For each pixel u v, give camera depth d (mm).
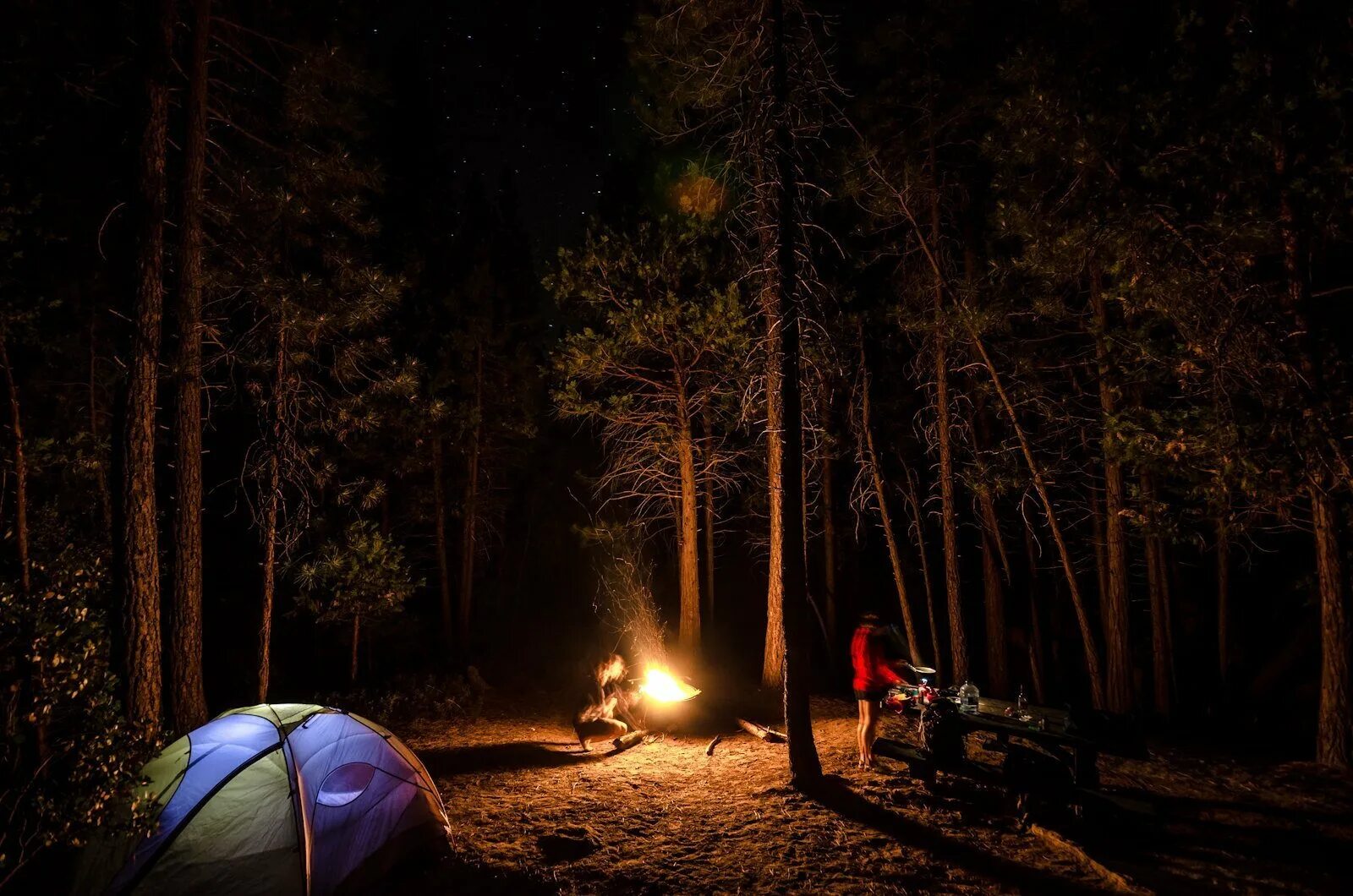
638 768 8836
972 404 14688
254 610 16656
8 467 9094
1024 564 19047
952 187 13078
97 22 8414
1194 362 8883
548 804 7445
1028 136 9375
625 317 13625
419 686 13391
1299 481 8406
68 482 11391
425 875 5809
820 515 19578
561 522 21797
